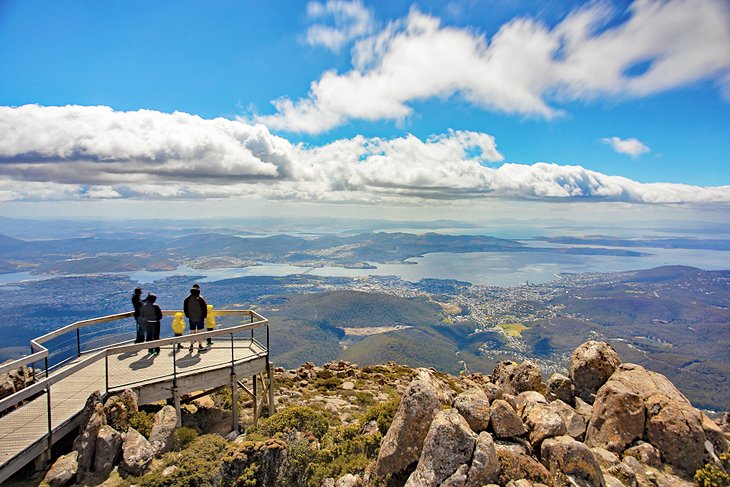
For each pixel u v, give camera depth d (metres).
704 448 11.20
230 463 13.23
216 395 20.67
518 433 11.44
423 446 11.02
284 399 22.05
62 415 13.46
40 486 11.73
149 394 15.59
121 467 12.85
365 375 29.83
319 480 12.68
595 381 15.42
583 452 10.31
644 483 10.56
